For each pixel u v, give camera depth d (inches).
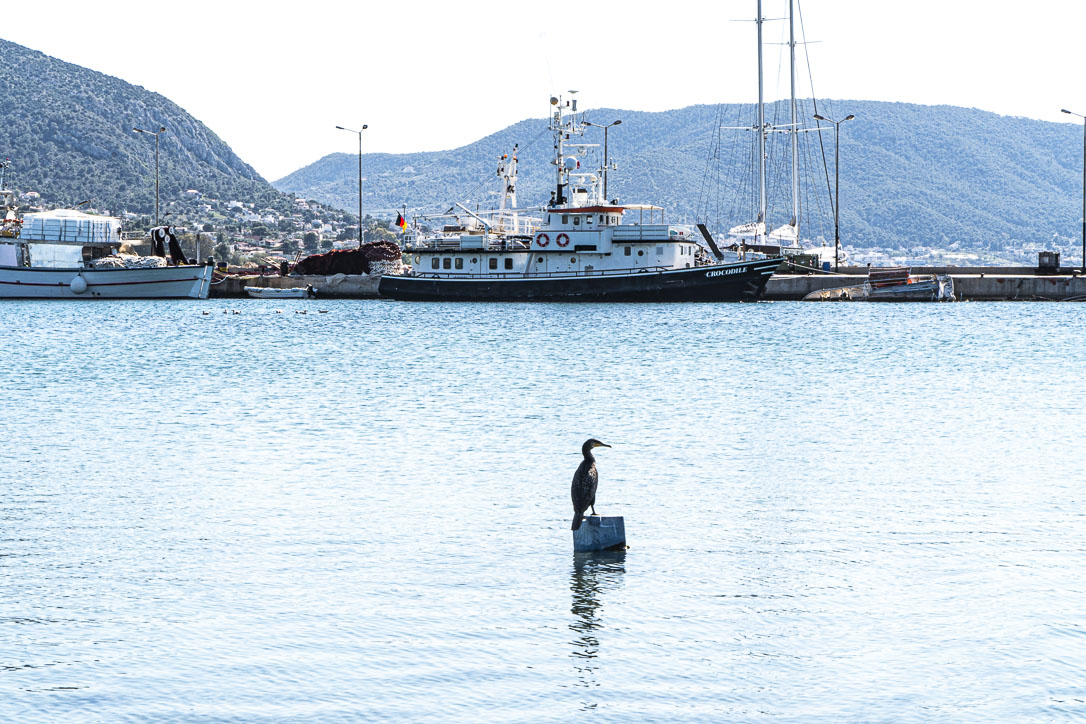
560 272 4495.6
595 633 736.3
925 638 725.9
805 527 1005.2
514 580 850.8
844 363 2566.4
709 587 831.7
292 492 1155.9
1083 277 4928.6
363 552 925.8
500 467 1294.3
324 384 2187.5
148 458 1354.6
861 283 5034.5
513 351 2881.4
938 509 1074.7
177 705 626.5
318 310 4557.1
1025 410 1798.7
